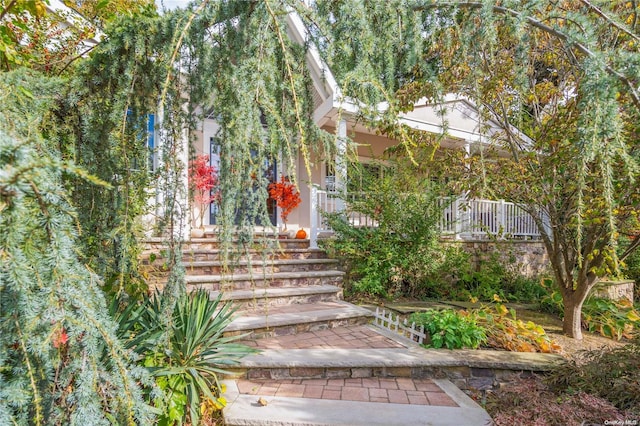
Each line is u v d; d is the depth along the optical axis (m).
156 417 2.27
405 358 3.38
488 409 2.80
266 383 3.11
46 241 1.20
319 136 1.87
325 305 4.96
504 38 2.43
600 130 1.39
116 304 2.46
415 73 2.17
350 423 2.45
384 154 4.50
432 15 1.90
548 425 2.14
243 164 1.70
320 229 7.09
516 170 3.98
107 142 1.97
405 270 6.04
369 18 1.82
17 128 1.53
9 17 2.57
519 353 3.64
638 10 2.28
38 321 1.19
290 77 1.57
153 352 2.52
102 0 2.16
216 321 3.04
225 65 1.76
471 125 6.79
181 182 1.97
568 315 4.53
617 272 1.52
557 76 4.40
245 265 2.39
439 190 5.71
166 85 1.59
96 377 1.39
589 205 3.17
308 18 1.74
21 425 1.26
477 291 6.38
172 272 1.93
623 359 2.82
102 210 2.06
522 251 7.84
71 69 2.21
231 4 1.67
